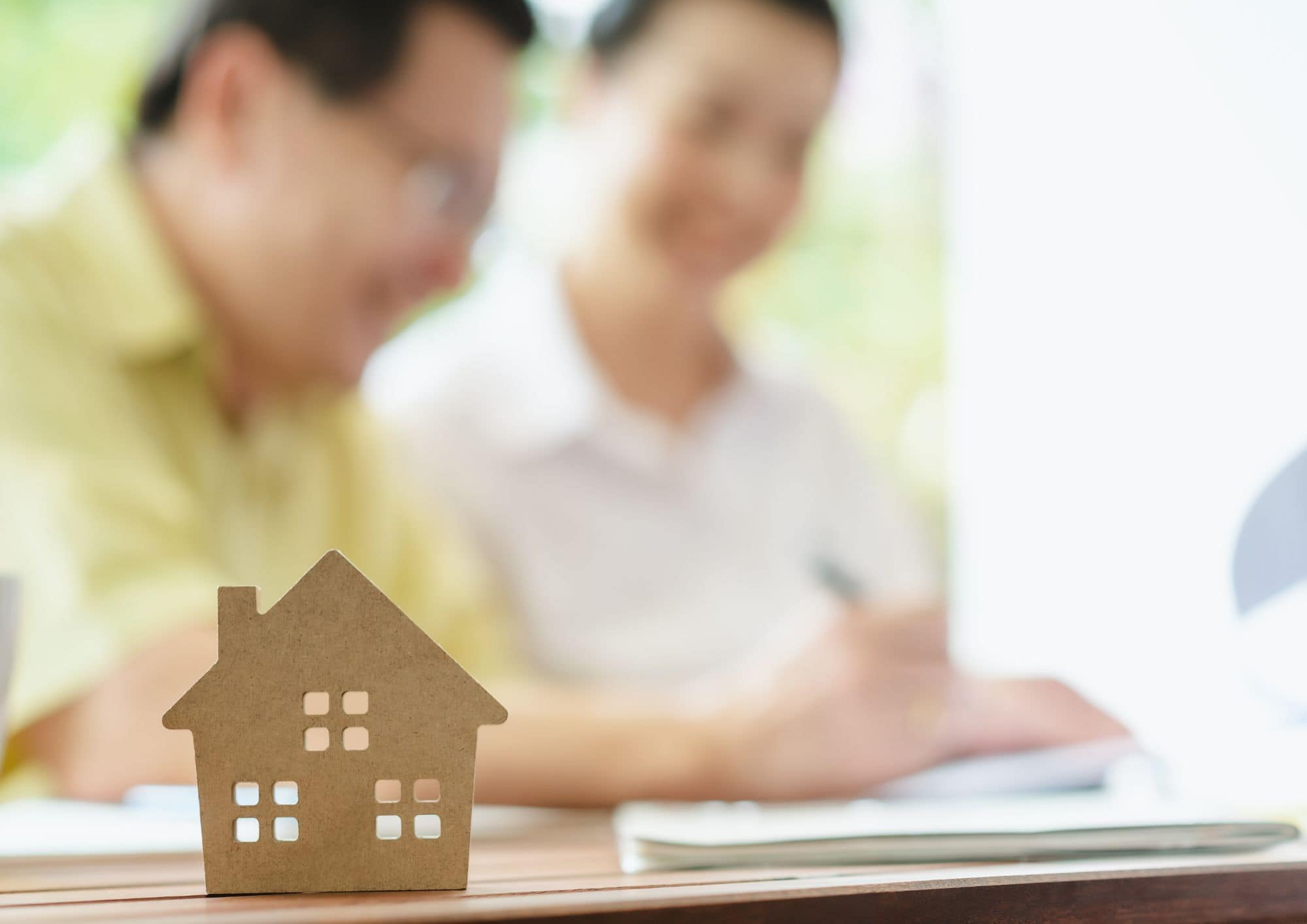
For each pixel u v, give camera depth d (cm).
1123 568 151
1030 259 170
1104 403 158
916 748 89
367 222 99
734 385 154
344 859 34
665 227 144
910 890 33
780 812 57
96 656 69
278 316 100
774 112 143
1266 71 144
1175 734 83
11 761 70
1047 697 93
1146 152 156
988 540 171
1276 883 36
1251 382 141
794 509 153
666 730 84
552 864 41
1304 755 58
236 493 101
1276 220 142
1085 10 163
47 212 90
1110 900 35
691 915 30
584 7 151
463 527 135
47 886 36
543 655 136
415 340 142
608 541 139
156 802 61
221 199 96
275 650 35
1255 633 62
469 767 35
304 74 95
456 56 97
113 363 89
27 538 72
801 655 91
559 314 143
